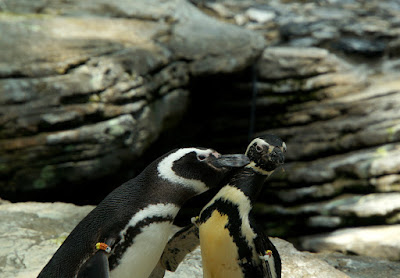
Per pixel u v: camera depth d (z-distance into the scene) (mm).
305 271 12375
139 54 23000
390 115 25375
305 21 31703
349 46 29750
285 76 27531
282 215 25156
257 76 27656
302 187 25062
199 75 25953
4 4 24812
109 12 26062
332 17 32156
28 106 20344
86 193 23094
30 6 25172
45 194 21750
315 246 23594
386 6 34000
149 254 8930
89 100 21141
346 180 24531
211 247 9484
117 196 9008
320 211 24297
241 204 9297
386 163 23906
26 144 20406
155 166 9117
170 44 25500
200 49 25781
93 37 23156
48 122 20516
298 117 27203
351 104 26438
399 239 22062
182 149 9164
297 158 26156
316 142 26000
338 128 25781
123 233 8633
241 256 9344
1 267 12023
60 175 21266
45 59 20953
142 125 22969
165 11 26844
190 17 27281
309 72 27531
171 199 8953
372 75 28578
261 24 31734
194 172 9039
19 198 21234
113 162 22250
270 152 9164
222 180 9617
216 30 26672
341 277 12219
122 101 22000
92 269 8109
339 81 27562
